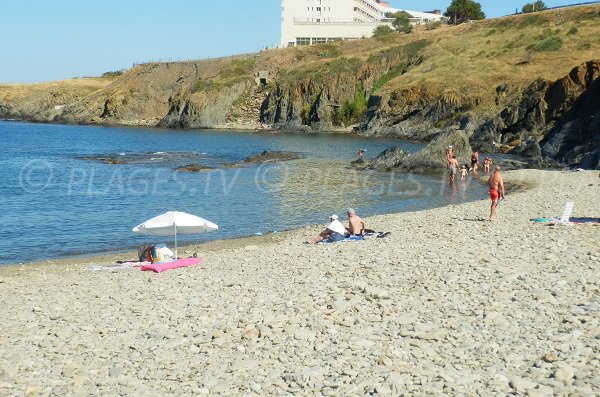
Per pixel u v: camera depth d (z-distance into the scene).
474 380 9.38
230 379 10.19
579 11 121.56
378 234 23.86
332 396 9.18
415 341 11.16
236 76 151.62
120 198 41.53
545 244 19.64
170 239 28.59
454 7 176.88
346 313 13.01
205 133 120.38
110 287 17.86
